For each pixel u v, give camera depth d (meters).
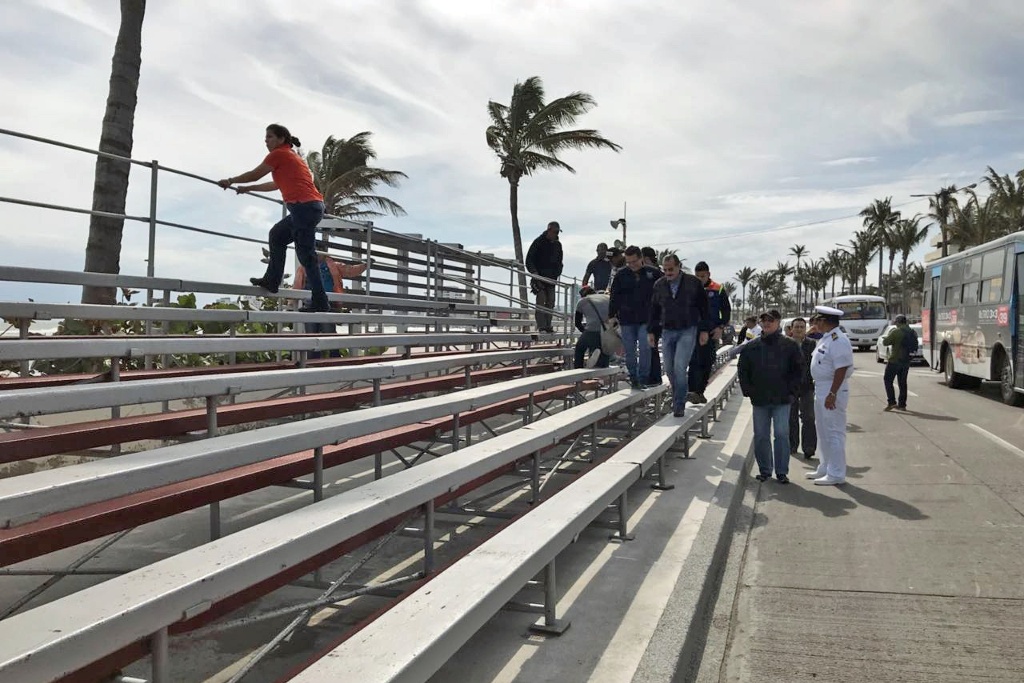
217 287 7.32
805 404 10.19
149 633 1.94
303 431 3.65
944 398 16.36
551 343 14.46
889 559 5.62
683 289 8.74
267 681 3.32
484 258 12.84
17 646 1.63
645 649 3.71
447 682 3.38
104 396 3.18
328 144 36.06
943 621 4.43
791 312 124.88
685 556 5.23
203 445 3.18
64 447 3.45
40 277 5.26
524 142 27.59
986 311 16.11
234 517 5.51
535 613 4.19
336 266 10.34
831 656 4.02
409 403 5.05
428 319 9.76
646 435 7.12
